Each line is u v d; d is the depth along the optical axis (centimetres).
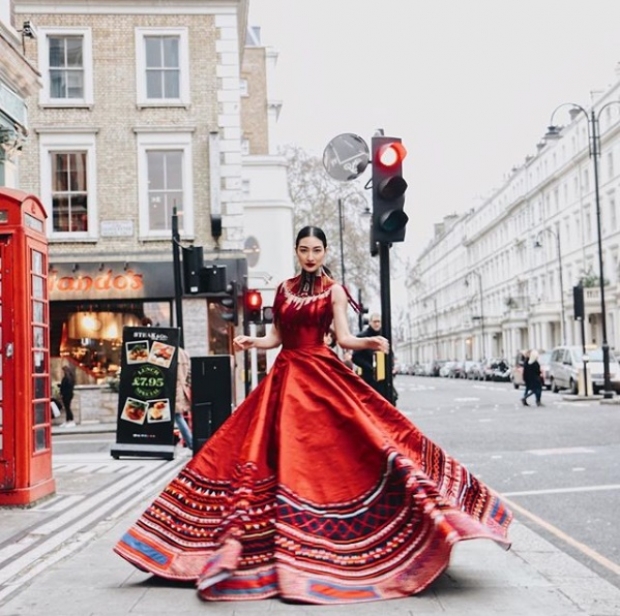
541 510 809
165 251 2414
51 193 2412
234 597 434
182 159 2459
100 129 2431
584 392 2986
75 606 433
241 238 2453
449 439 1551
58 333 2386
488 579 487
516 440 1495
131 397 1358
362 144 891
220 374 1162
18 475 826
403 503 455
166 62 2477
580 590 489
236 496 450
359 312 518
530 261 8038
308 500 454
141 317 2416
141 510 804
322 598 426
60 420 2336
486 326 9350
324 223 4900
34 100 2406
